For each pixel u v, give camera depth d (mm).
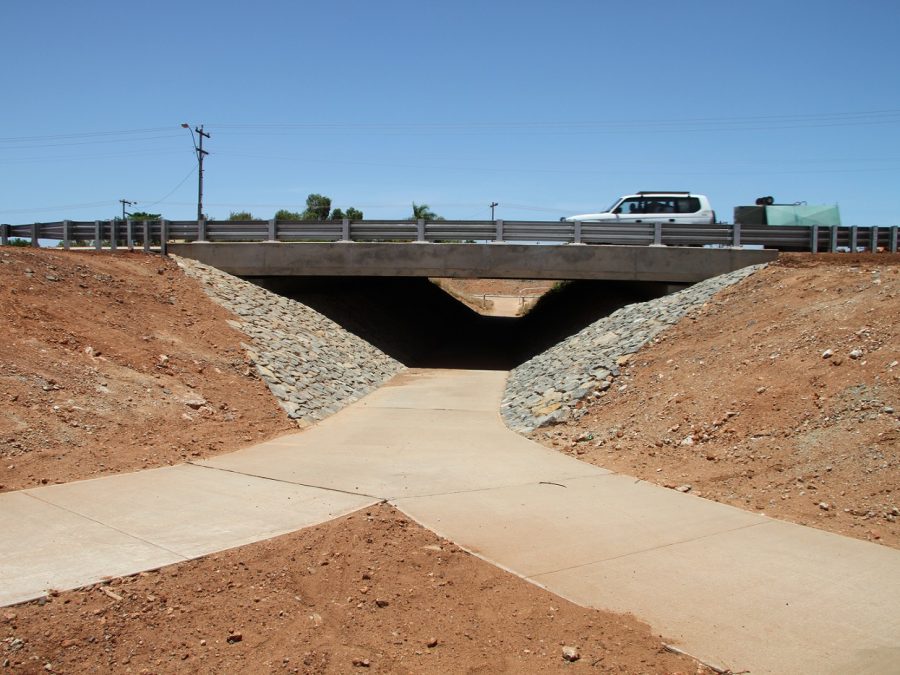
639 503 6941
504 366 20094
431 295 33781
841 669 3854
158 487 7031
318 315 19453
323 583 4832
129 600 4383
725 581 5008
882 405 7578
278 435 10281
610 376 12180
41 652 3805
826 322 10258
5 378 8680
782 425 8148
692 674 3828
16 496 6473
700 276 17688
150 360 11141
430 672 3906
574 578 5051
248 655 3971
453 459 8898
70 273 13648
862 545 5688
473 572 5121
